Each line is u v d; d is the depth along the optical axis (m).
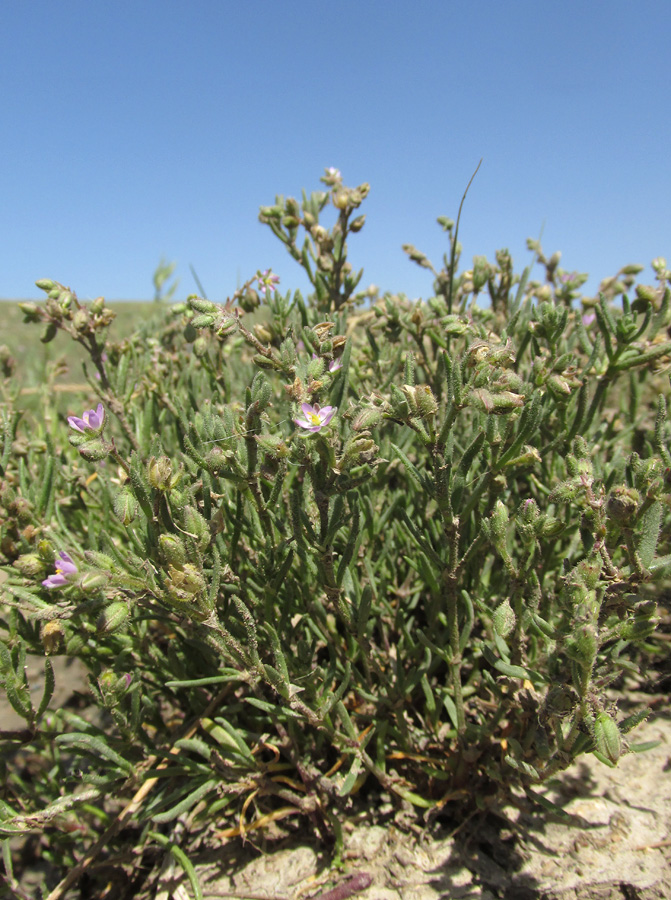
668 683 0.14
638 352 0.13
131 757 0.12
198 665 0.14
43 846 0.14
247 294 0.16
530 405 0.10
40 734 0.12
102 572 0.09
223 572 0.11
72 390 0.25
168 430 0.18
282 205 0.18
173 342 0.22
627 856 0.11
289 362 0.10
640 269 0.20
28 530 0.12
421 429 0.10
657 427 0.11
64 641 0.12
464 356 0.10
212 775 0.11
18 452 0.16
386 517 0.14
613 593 0.10
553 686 0.09
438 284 0.19
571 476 0.10
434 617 0.13
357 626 0.11
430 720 0.13
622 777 0.12
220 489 0.12
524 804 0.12
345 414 0.11
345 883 0.11
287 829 0.13
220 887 0.12
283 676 0.10
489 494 0.12
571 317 0.19
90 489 0.18
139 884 0.13
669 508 0.11
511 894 0.11
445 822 0.12
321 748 0.13
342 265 0.18
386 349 0.18
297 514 0.11
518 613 0.10
